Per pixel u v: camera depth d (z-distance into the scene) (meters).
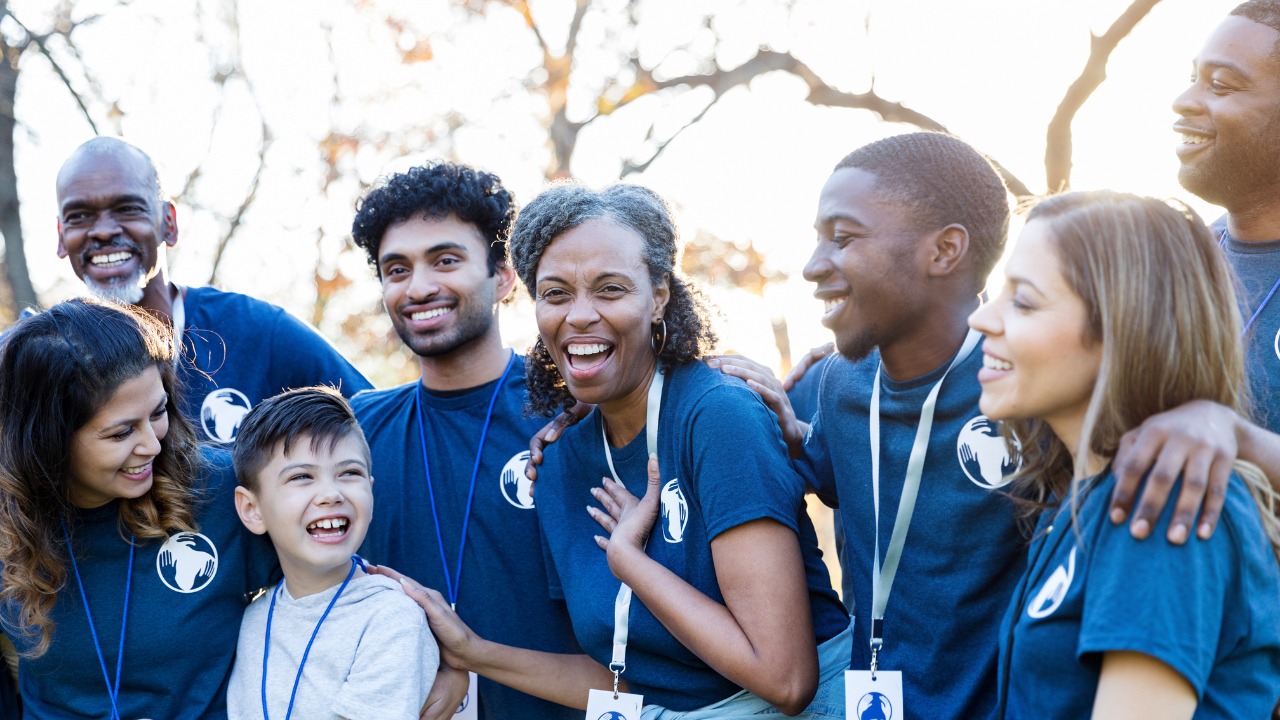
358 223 2.89
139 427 2.17
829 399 2.26
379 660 2.23
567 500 2.46
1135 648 1.29
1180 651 1.27
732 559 2.03
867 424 2.16
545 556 2.62
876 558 2.09
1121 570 1.34
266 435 2.29
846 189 1.96
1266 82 1.97
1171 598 1.29
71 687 2.30
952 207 1.92
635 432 2.35
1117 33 6.45
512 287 2.97
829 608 2.29
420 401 2.92
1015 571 1.93
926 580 2.01
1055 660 1.43
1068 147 6.66
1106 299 1.44
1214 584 1.31
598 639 2.27
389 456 2.86
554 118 10.02
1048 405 1.53
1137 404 1.44
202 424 2.80
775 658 1.96
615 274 2.16
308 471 2.27
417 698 2.24
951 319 1.99
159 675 2.29
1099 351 1.48
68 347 2.11
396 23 9.97
